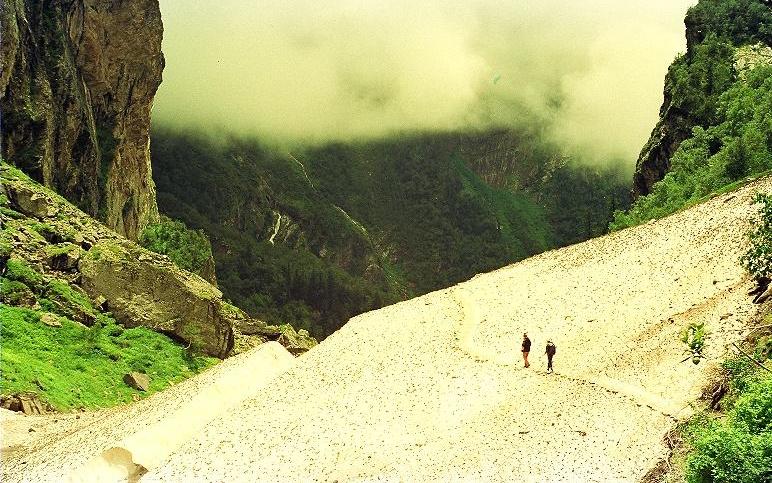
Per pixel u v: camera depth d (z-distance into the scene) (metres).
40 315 67.06
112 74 134.00
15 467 41.53
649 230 77.19
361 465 38.84
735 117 117.06
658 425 39.03
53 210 81.69
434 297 73.81
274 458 39.81
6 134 97.88
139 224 143.62
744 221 64.25
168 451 41.41
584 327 56.28
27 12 112.75
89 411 57.25
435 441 41.03
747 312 47.34
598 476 35.66
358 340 60.06
